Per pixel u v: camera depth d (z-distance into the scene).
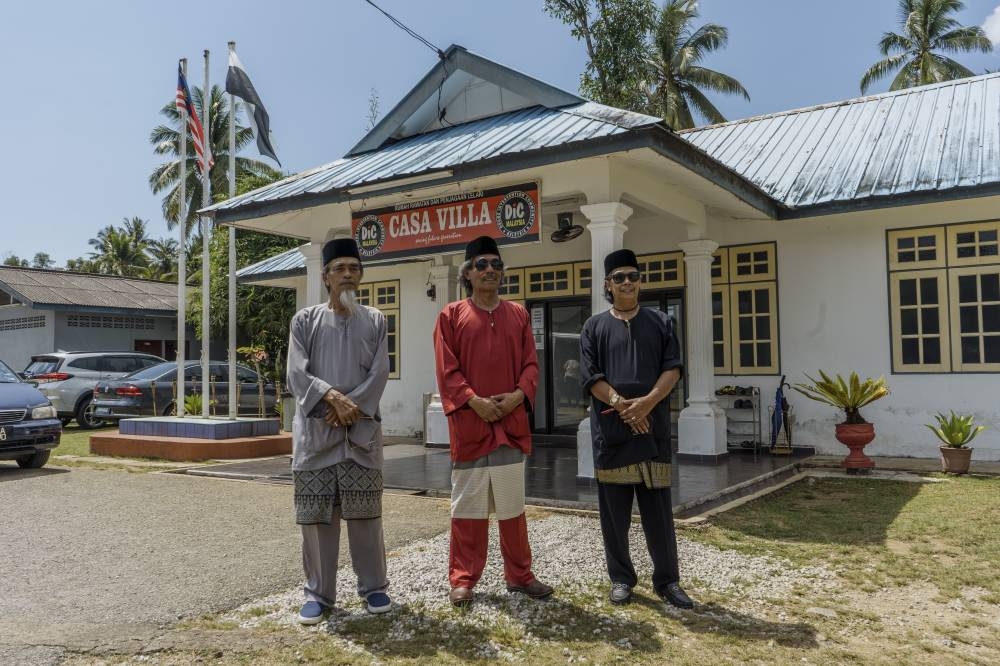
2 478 8.05
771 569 4.40
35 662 3.02
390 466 8.66
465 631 3.39
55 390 14.61
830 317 9.27
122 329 22.56
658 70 28.59
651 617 3.59
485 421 3.81
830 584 4.13
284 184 8.98
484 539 3.87
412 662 3.05
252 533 5.32
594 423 3.96
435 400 10.98
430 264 12.52
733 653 3.15
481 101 8.86
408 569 4.29
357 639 3.30
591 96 17.23
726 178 7.56
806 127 11.18
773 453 9.16
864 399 7.98
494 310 3.97
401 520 5.64
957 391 8.55
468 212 7.49
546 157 6.47
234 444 9.48
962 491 6.75
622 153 6.58
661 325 3.94
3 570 4.39
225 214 8.70
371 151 9.45
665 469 3.85
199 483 7.60
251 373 16.16
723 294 9.95
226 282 21.27
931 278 8.74
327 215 9.01
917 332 8.79
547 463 8.55
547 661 3.07
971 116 9.62
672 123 28.09
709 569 4.38
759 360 9.70
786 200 9.05
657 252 10.34
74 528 5.51
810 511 6.03
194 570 4.37
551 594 3.86
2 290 21.53
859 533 5.25
